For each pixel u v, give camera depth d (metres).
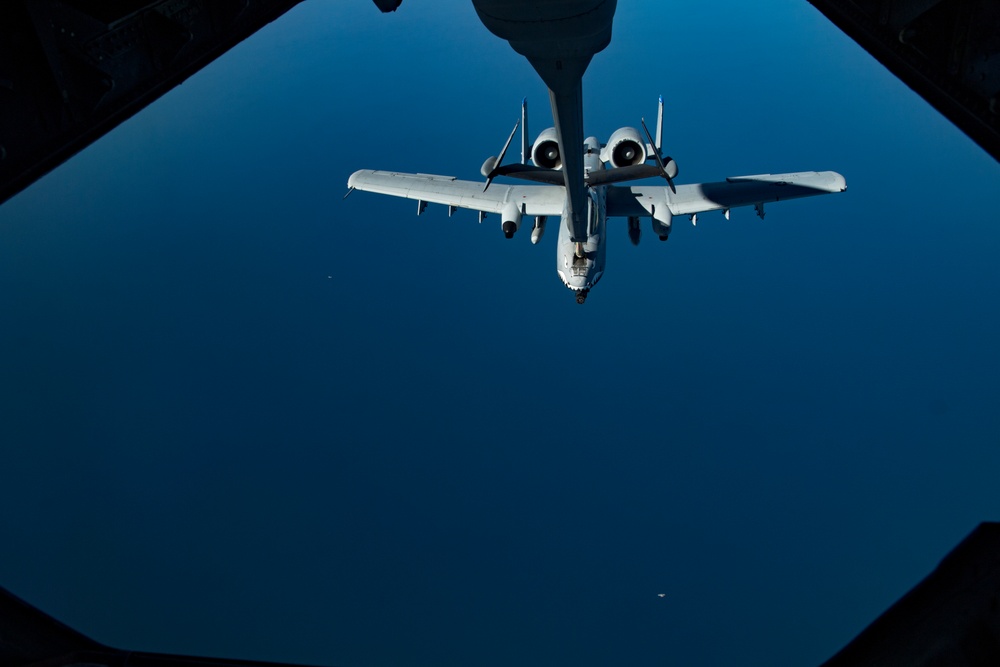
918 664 4.37
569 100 17.62
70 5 6.64
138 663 5.07
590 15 11.84
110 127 7.53
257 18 8.49
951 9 6.29
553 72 14.95
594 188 36.91
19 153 6.72
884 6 6.66
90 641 5.34
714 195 39.03
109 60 7.14
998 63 6.07
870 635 4.85
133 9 7.10
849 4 6.89
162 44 7.60
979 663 4.12
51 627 5.27
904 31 6.50
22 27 6.34
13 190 6.86
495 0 11.27
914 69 6.73
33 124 6.74
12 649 4.88
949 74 6.50
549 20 11.79
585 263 36.22
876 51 6.95
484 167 28.81
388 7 9.56
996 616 4.21
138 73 7.51
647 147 37.09
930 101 6.84
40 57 6.51
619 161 37.00
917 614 4.73
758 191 38.81
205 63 8.20
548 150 37.03
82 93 6.98
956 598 4.59
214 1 7.94
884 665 4.54
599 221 36.56
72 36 6.73
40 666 4.76
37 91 6.66
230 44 8.36
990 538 4.85
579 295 36.78
